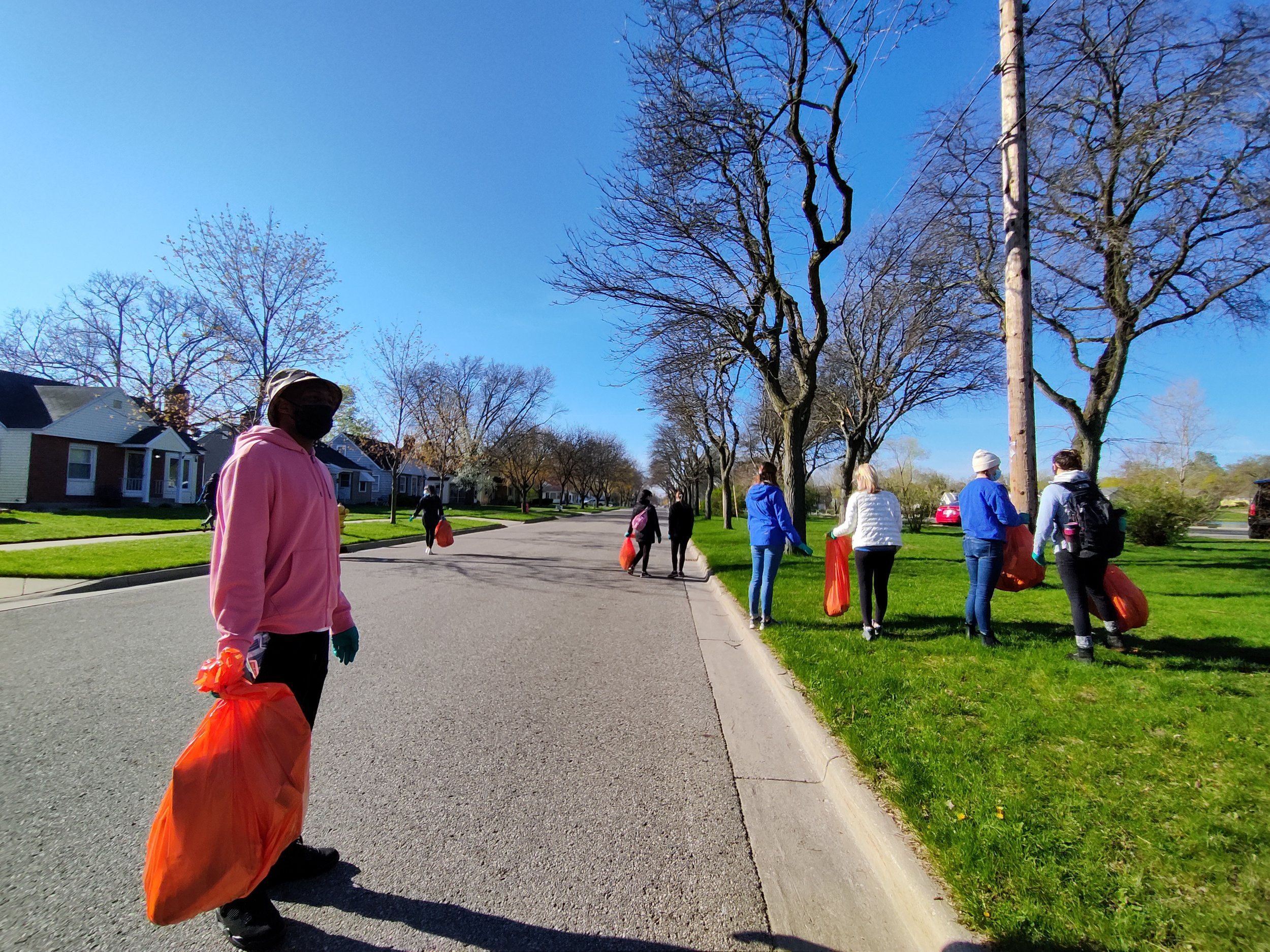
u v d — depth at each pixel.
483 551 17.22
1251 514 27.12
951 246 15.05
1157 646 5.45
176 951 2.15
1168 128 11.29
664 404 29.47
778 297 13.77
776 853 2.87
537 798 3.30
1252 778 3.07
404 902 2.44
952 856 2.53
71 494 27.59
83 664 5.32
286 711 2.10
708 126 11.06
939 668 5.06
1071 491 5.06
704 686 5.34
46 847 2.70
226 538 2.13
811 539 22.06
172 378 31.27
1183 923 2.13
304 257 16.52
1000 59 7.26
